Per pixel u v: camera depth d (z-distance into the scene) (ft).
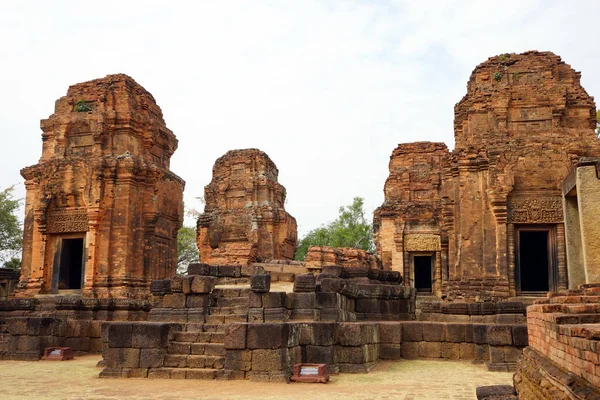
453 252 82.79
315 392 41.37
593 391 20.61
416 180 137.28
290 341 48.91
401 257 130.93
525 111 81.71
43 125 94.38
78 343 71.36
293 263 98.68
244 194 132.98
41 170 90.84
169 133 102.42
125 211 87.66
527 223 77.10
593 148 76.13
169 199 99.14
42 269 88.53
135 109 94.17
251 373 46.83
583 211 43.93
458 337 61.21
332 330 52.47
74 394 41.06
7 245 160.97
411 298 76.79
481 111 82.99
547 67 83.05
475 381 47.32
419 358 61.62
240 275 75.00
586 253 43.37
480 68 85.66
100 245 86.63
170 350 51.26
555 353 27.48
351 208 206.39
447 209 84.89
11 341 65.46
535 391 28.09
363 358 53.36
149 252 90.43
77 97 93.56
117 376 49.39
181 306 58.39
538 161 77.00
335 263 84.33
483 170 79.97
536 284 96.99
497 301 72.90
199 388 43.19
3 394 41.27
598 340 20.84
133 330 50.49
